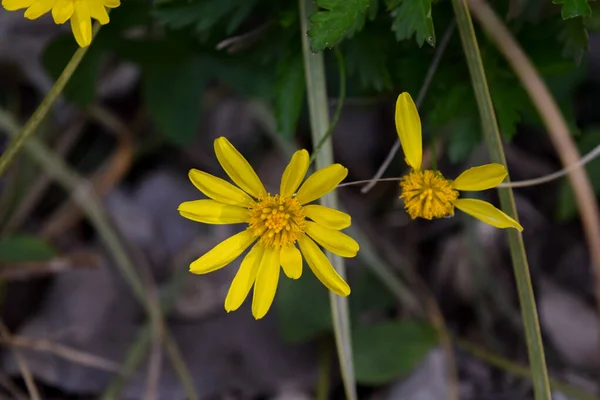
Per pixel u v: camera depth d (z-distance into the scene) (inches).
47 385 18.2
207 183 15.1
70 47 17.5
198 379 18.3
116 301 18.6
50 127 19.1
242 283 15.3
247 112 19.3
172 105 18.2
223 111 19.4
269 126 18.6
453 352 18.3
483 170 15.0
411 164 15.1
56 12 15.0
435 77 16.2
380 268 18.0
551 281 18.5
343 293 15.1
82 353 18.0
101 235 18.3
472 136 16.2
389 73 16.4
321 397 17.9
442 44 16.1
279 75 16.1
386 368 17.6
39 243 17.7
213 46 17.5
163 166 19.4
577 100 18.8
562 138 15.5
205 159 19.3
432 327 17.9
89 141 19.5
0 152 19.1
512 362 18.1
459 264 18.6
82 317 18.5
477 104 16.1
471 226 18.2
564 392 17.8
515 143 18.9
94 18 15.6
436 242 18.8
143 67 18.0
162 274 18.9
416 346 17.7
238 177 15.1
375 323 18.0
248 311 18.5
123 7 17.2
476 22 16.2
